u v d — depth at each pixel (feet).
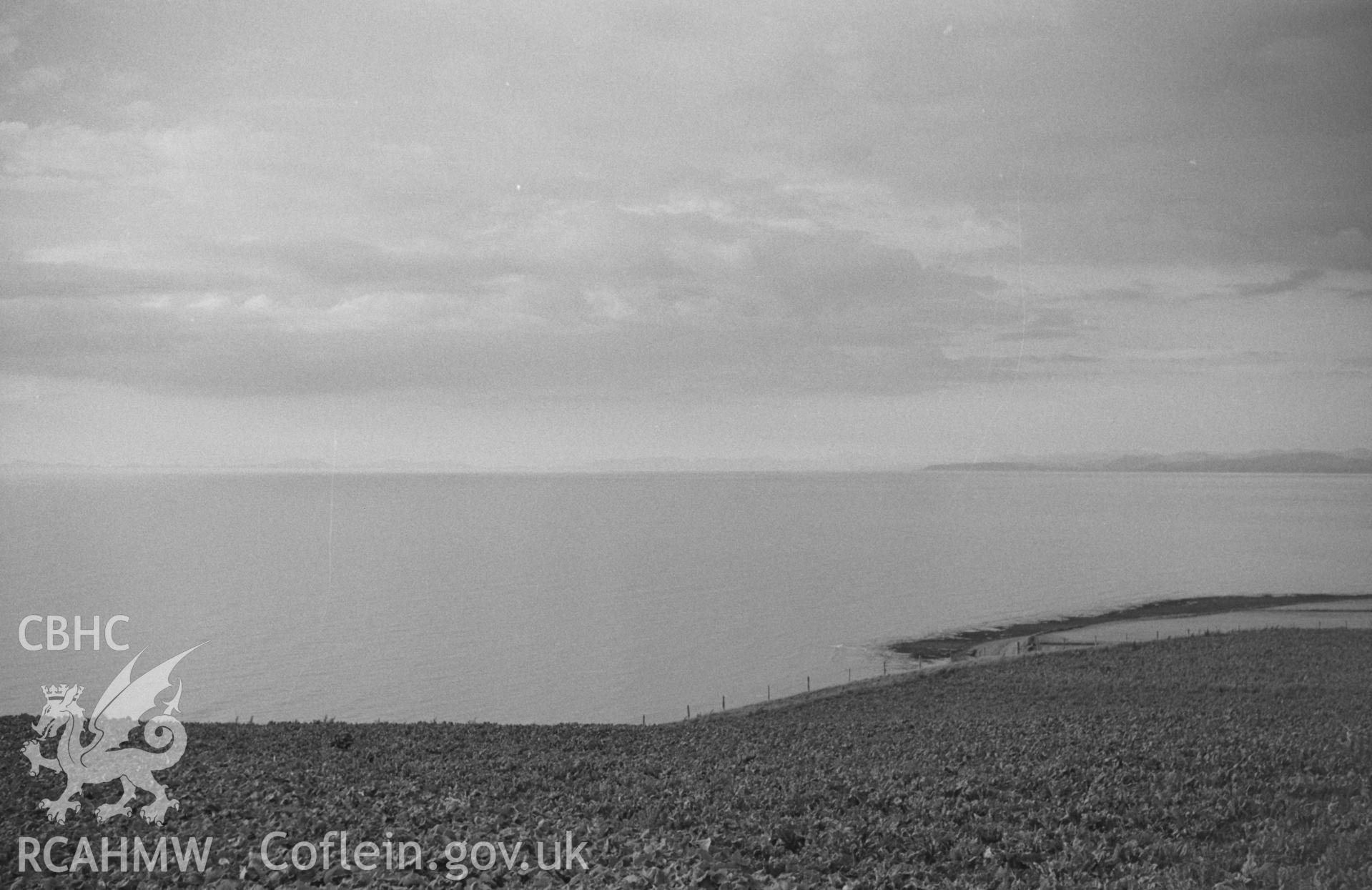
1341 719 82.33
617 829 43.57
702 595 599.16
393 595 628.28
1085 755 59.88
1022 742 71.36
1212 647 187.42
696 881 33.71
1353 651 172.86
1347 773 51.37
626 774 59.82
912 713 120.37
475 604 583.99
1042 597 484.74
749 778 58.23
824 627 427.74
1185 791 49.16
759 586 633.20
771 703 152.66
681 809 47.55
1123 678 147.84
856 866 37.70
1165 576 570.05
